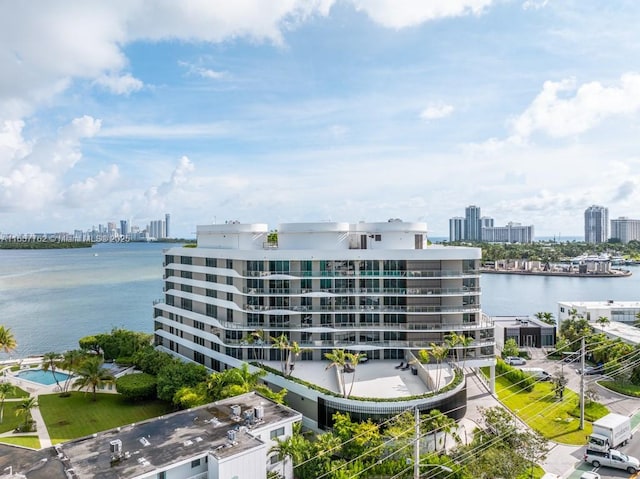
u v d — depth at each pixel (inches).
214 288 2970.0
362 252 2738.7
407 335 2748.5
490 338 2738.7
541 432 2176.4
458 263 2770.7
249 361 2694.4
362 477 1685.5
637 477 1769.2
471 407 2493.8
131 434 1631.4
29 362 3617.1
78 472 1370.6
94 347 3666.3
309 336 2733.8
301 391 2257.6
